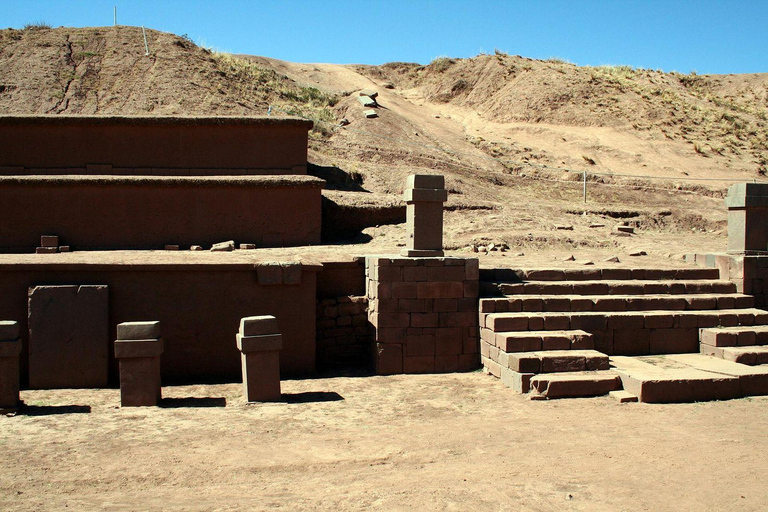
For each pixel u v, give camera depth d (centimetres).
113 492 590
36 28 2738
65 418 820
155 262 1038
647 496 577
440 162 2423
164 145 1681
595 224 1844
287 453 692
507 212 1897
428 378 1035
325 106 3041
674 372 916
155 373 888
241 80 2767
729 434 743
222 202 1561
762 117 3447
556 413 826
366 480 618
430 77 4359
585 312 1080
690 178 2470
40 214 1493
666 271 1191
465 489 595
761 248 1186
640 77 3778
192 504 562
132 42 2677
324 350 1129
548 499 571
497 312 1070
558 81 3453
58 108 2222
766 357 1005
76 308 987
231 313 1055
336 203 1727
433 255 1086
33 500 570
